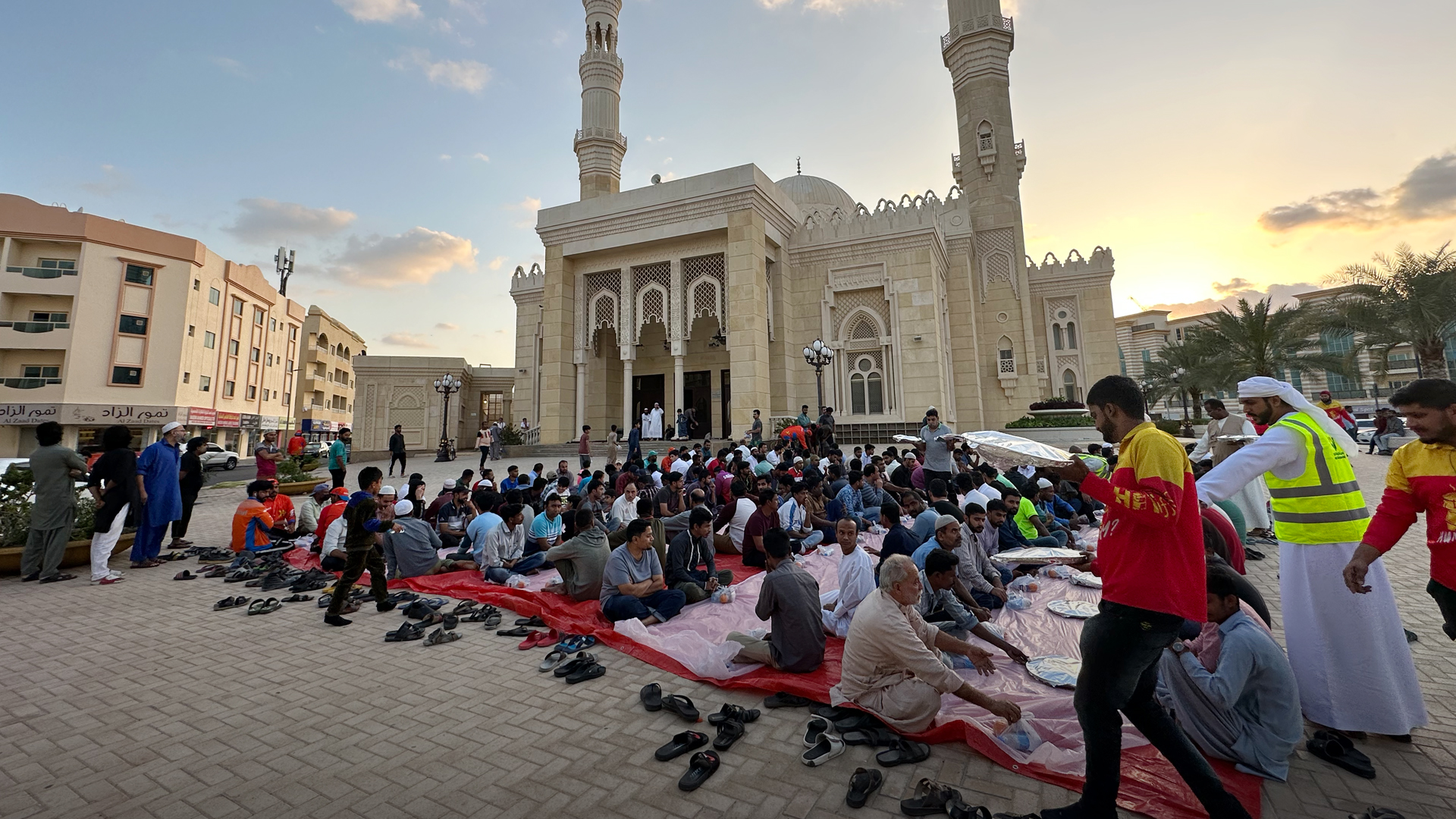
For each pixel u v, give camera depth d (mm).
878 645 3283
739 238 20391
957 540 5027
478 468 19172
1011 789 2715
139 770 2980
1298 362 22844
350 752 3137
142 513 7668
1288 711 2758
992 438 3186
